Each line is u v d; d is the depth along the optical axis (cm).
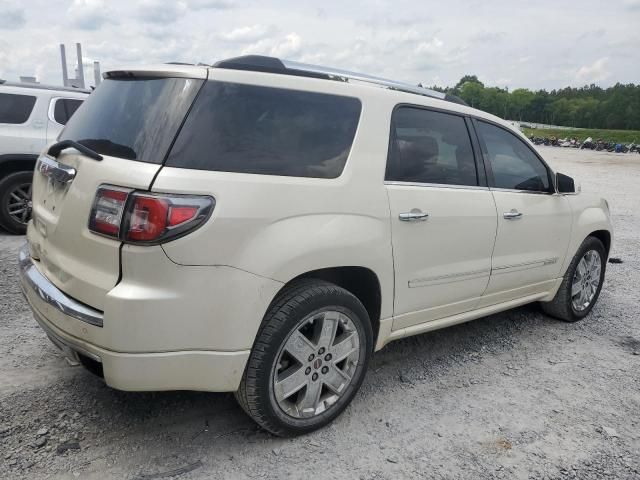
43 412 294
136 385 237
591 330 477
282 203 257
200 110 246
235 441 281
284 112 272
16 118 689
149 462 260
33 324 411
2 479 241
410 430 303
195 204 230
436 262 338
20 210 691
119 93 279
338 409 301
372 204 295
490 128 396
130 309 227
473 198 361
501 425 314
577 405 343
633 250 810
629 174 2236
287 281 258
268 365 260
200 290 235
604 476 275
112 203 233
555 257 446
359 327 298
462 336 446
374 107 308
